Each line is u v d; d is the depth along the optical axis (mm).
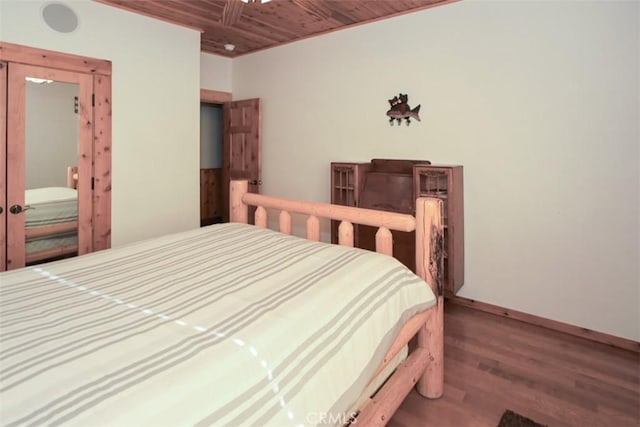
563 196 2684
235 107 4777
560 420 1782
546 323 2809
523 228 2875
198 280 1463
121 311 1186
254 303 1239
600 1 2455
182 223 3832
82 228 3148
